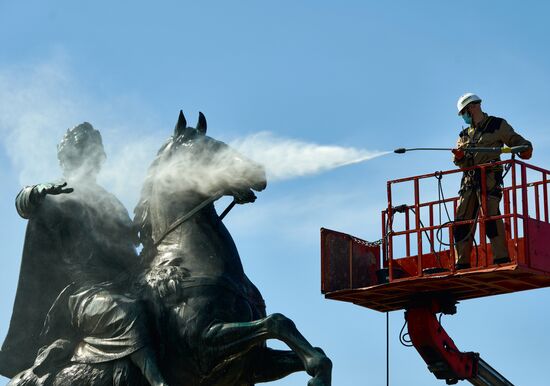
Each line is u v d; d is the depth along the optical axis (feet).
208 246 59.16
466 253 59.82
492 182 59.67
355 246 64.18
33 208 60.34
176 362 57.62
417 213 60.90
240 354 56.80
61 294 59.77
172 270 58.34
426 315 61.82
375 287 61.00
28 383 58.54
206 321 57.21
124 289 59.31
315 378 54.75
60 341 59.11
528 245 58.54
